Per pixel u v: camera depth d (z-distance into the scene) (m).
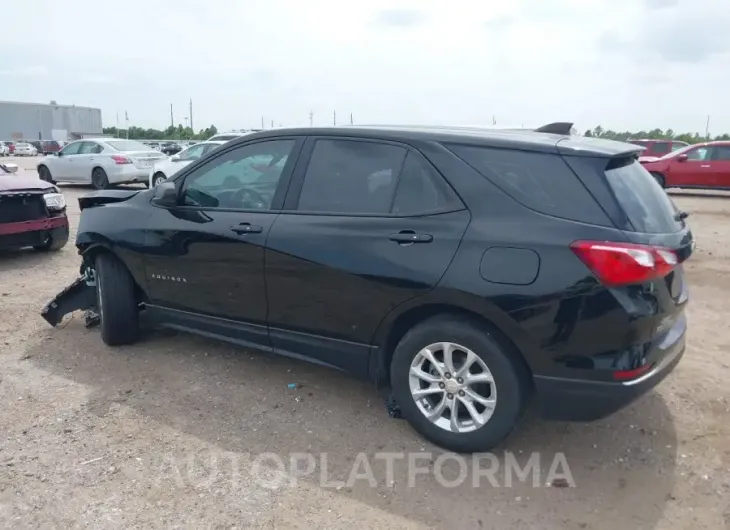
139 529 2.90
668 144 24.98
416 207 3.52
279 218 3.97
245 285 4.13
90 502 3.10
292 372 4.64
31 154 65.06
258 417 3.96
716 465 3.43
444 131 3.68
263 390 4.34
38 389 4.34
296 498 3.14
